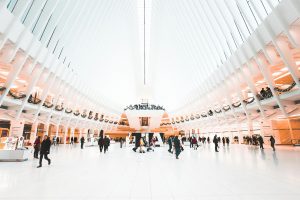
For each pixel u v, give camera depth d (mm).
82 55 19781
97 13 19344
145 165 8891
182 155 13391
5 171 7344
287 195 4434
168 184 5492
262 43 11469
